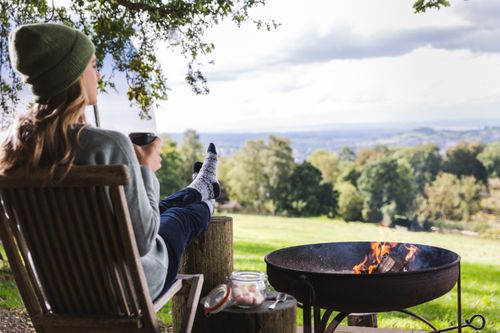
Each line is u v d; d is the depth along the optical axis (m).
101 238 1.66
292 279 2.10
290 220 16.00
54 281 1.77
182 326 1.99
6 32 3.46
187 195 2.13
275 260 2.40
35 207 1.65
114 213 1.65
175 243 1.93
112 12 3.43
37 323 1.78
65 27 1.72
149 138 2.05
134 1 3.52
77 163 1.65
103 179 1.55
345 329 2.98
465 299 6.02
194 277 2.12
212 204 2.14
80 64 1.70
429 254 2.50
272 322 2.14
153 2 3.47
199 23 3.53
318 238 13.36
